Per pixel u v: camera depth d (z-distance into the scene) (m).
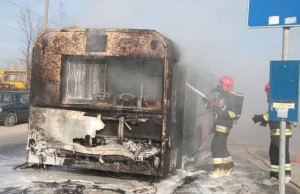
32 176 5.57
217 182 5.78
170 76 5.26
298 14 3.66
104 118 5.45
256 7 3.89
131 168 5.34
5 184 5.08
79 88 5.68
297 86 3.65
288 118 3.70
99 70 5.61
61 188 4.96
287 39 3.76
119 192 4.90
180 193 5.03
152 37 5.28
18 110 15.21
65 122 5.57
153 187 5.22
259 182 5.89
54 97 5.68
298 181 6.10
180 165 5.97
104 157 5.41
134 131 5.34
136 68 5.48
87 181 5.39
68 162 5.57
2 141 10.33
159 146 5.24
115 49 5.44
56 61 5.69
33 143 5.70
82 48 5.59
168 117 5.26
